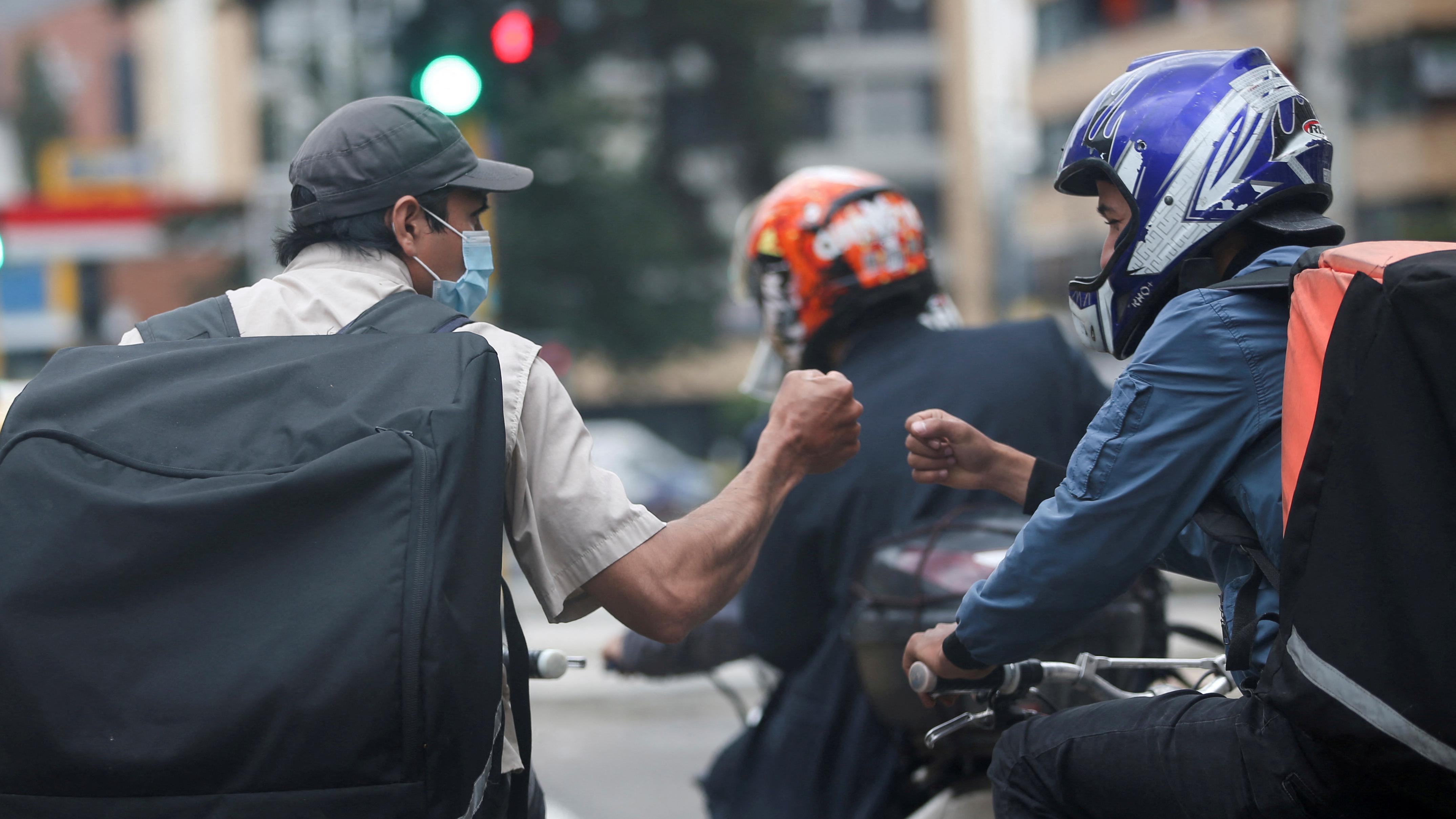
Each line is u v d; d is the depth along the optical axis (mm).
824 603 7082
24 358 44938
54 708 4418
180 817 4379
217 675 4398
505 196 68312
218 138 94688
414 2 23469
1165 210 5344
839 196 7508
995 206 69438
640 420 101000
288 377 4906
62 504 4582
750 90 71375
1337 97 40844
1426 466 4066
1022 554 5051
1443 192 70625
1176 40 80875
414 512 4559
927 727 6188
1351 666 4062
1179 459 4867
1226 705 4742
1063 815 5109
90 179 66438
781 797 6945
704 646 7734
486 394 4910
